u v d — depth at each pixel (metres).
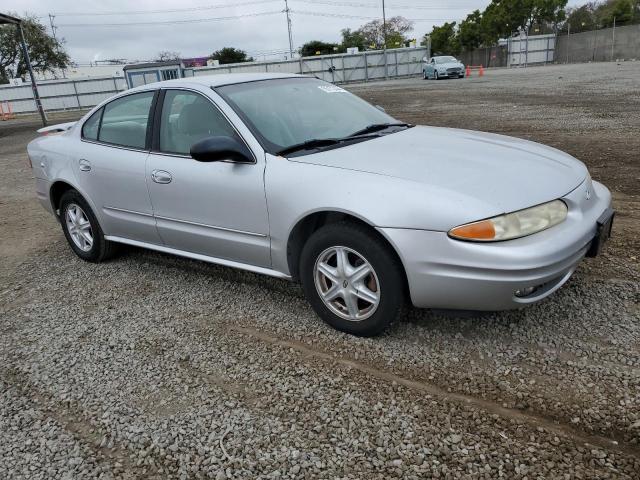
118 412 2.86
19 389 3.15
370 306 3.23
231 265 3.91
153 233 4.32
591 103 14.38
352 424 2.61
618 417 2.49
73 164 4.78
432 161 3.26
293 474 2.34
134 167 4.23
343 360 3.15
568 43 52.31
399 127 4.20
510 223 2.81
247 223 3.62
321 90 4.42
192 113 3.95
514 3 62.28
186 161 3.92
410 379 2.92
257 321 3.71
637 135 9.02
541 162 3.37
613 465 2.24
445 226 2.83
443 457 2.36
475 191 2.92
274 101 3.99
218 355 3.32
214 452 2.51
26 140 18.17
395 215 2.93
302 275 3.46
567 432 2.44
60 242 5.94
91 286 4.60
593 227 3.14
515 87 22.55
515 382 2.81
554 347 3.08
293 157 3.45
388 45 71.06
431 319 3.49
